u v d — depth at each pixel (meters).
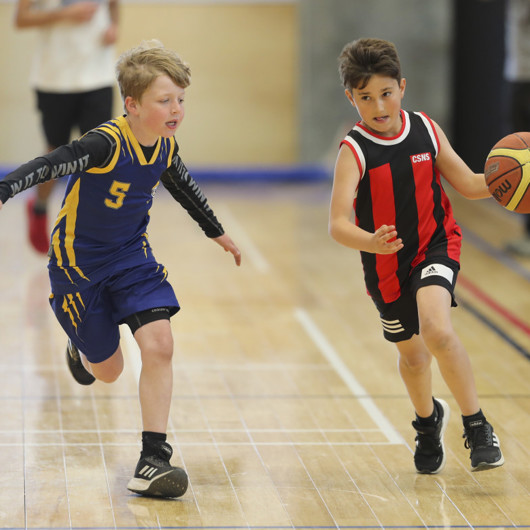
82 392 13.36
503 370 14.70
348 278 20.84
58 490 10.02
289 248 23.81
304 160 35.91
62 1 19.77
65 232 9.84
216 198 31.27
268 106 36.00
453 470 10.82
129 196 9.63
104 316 10.11
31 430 11.84
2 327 16.56
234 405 12.98
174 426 12.13
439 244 10.02
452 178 10.19
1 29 34.22
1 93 34.56
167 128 9.30
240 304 18.61
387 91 9.45
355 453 11.32
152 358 9.68
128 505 9.64
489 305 18.72
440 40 35.22
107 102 20.14
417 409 10.61
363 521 9.39
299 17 35.28
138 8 34.91
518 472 10.76
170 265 21.72
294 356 15.35
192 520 9.31
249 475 10.58
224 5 35.25
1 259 21.83
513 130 22.95
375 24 35.16
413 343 10.26
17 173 8.70
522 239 24.23
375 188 9.80
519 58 22.52
